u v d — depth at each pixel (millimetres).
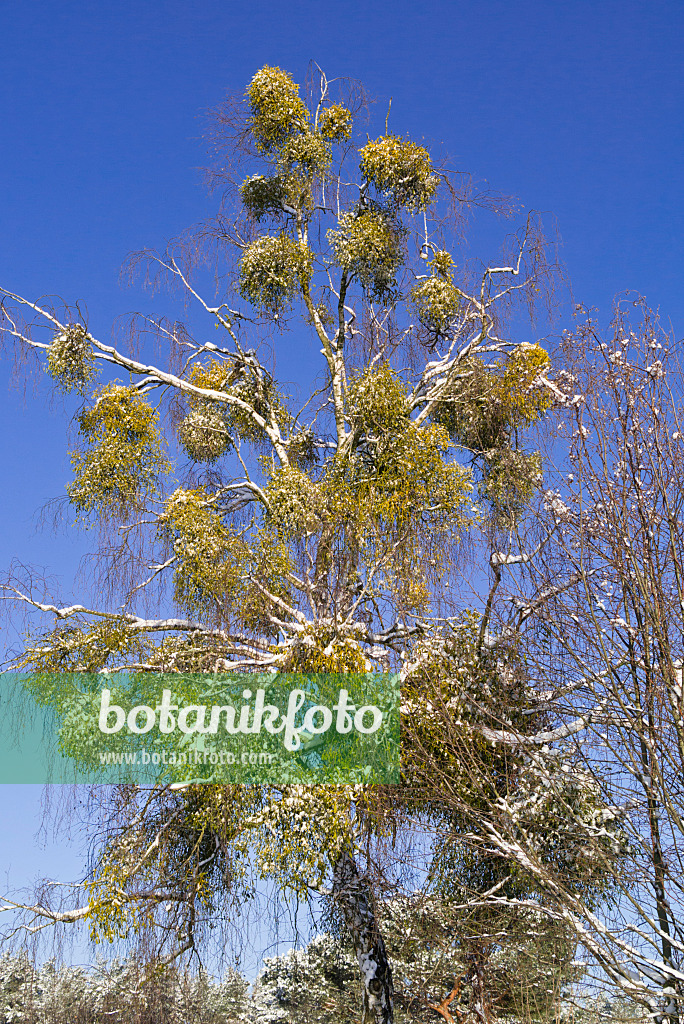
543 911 6215
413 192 10922
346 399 10164
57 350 9805
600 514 6582
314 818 7605
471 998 7109
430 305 10375
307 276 11016
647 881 5949
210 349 11188
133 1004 7562
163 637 8578
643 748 6199
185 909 7656
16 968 9016
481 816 6863
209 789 7680
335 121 11266
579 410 6816
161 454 9852
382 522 8836
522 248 10234
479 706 7215
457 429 10680
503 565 7891
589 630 6633
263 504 10336
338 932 8516
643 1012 5719
